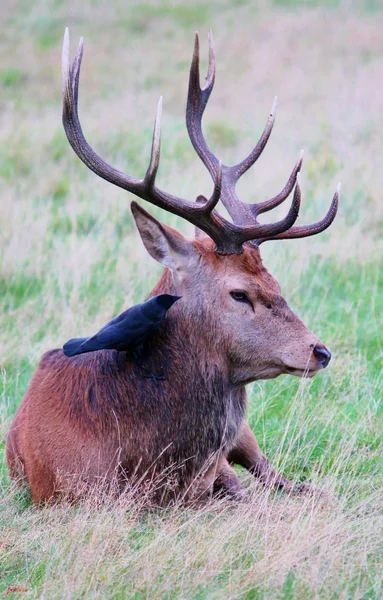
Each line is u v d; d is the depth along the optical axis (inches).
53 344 1063.0
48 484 741.9
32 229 1428.4
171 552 642.8
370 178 1624.0
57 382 761.0
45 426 745.0
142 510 725.3
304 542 630.5
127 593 607.8
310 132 2023.9
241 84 2573.8
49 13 3560.5
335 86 2404.0
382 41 2908.5
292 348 720.3
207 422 733.9
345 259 1289.4
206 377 730.2
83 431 730.8
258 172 1704.0
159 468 730.2
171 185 1635.1
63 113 732.7
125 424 725.9
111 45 3198.8
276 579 602.5
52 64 3006.9
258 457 824.3
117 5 3663.9
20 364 1047.0
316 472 806.5
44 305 1176.8
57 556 653.3
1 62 3024.1
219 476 787.4
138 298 1201.4
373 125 2020.2
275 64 2733.8
